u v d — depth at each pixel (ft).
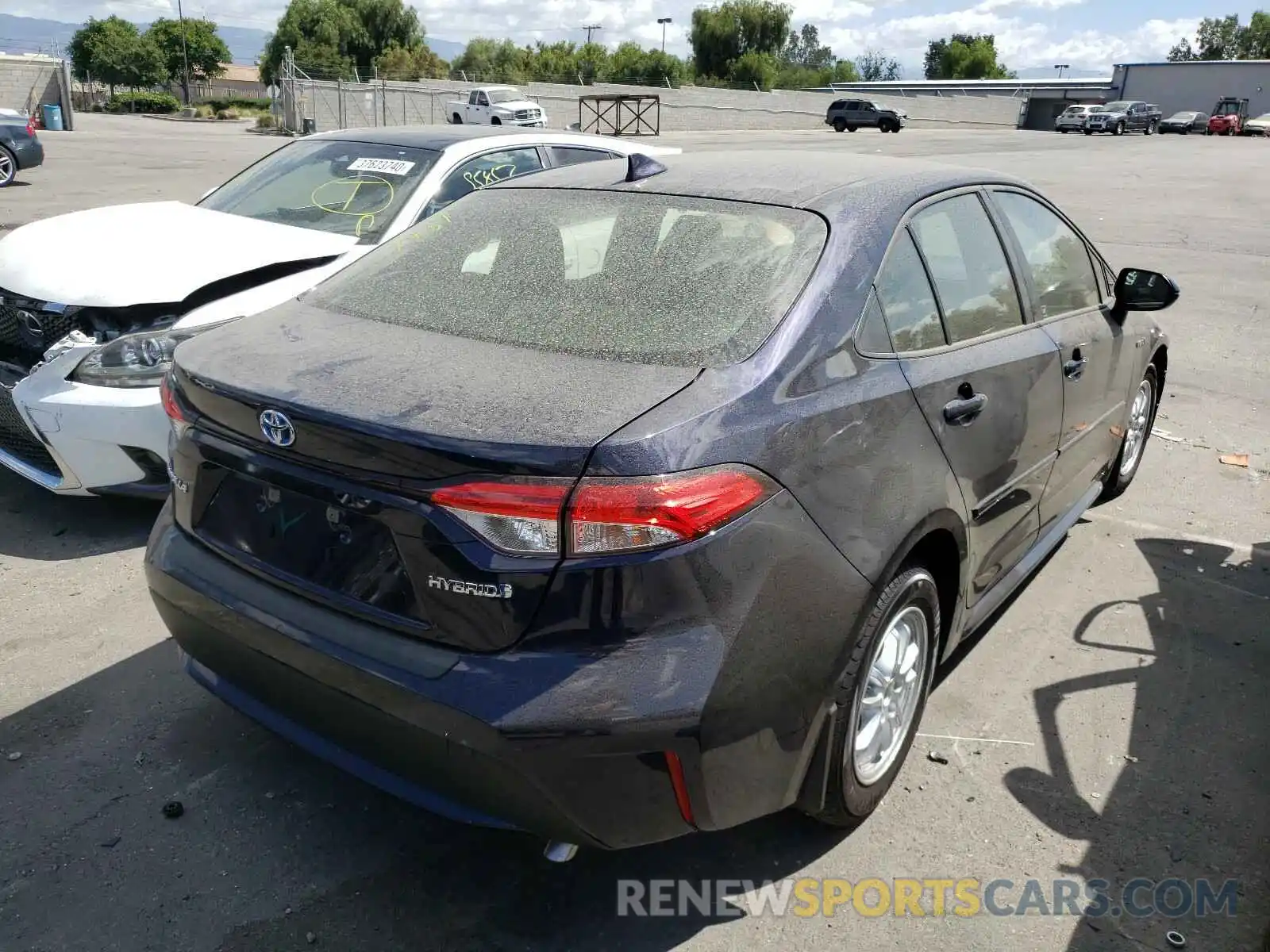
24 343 14.25
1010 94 256.73
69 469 13.56
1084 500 13.87
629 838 7.04
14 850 8.64
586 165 11.70
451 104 129.70
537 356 7.86
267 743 10.18
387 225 17.24
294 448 7.38
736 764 7.09
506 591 6.60
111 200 48.73
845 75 326.65
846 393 7.96
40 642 11.82
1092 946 7.91
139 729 10.32
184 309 14.16
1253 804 9.50
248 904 8.18
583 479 6.50
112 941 7.79
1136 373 14.39
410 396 7.23
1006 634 12.49
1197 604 13.30
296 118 131.75
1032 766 10.02
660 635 6.69
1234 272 37.50
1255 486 17.52
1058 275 12.19
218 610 8.08
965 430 9.24
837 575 7.57
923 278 9.36
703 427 6.93
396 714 6.97
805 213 9.02
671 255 8.89
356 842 8.89
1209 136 182.50
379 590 7.22
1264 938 7.96
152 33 252.01
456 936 7.91
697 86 230.27
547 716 6.53
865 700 8.61
